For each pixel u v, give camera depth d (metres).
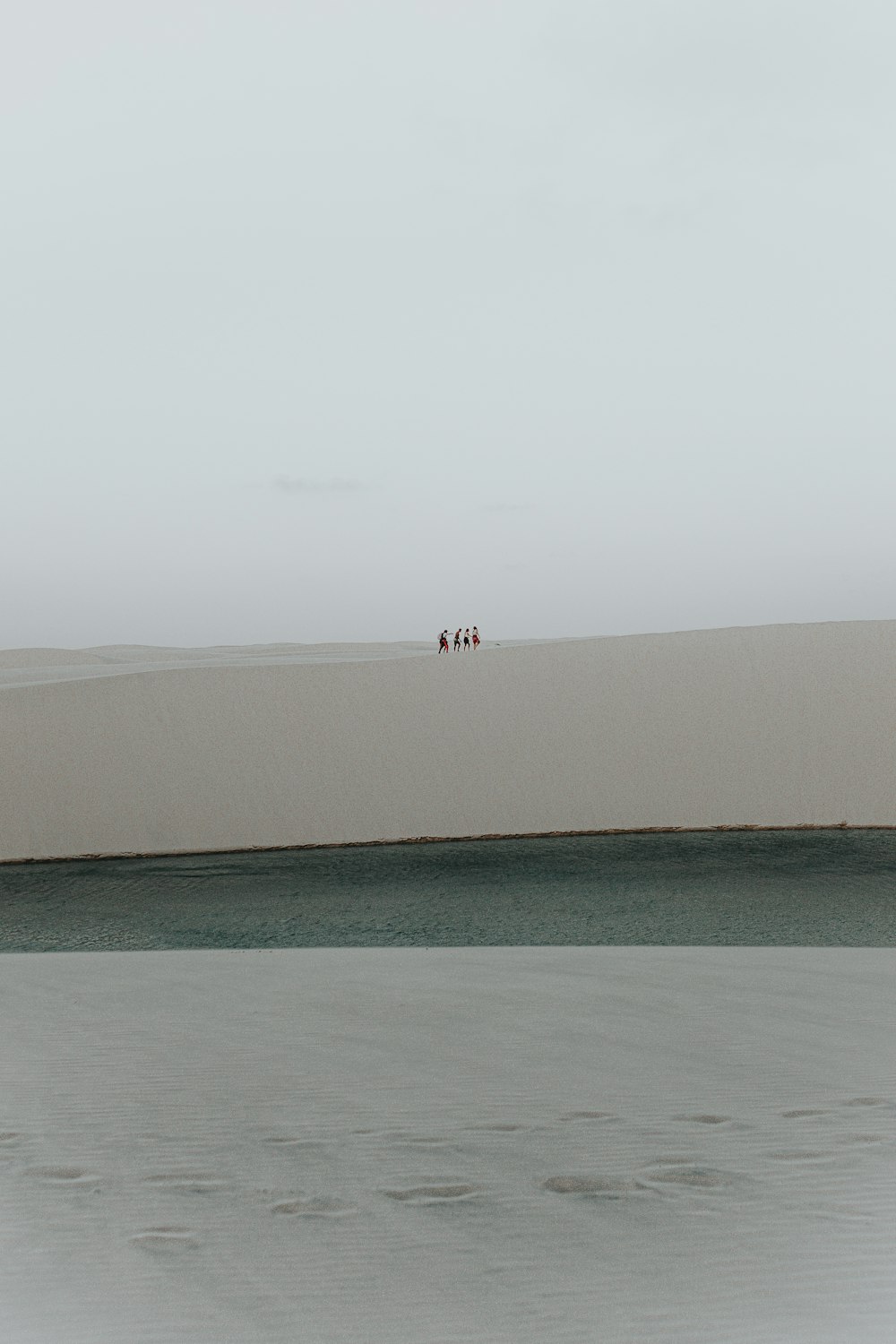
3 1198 3.77
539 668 25.33
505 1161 4.16
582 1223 3.58
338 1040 6.12
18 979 8.44
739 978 8.24
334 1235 3.49
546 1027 6.48
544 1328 2.89
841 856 18.25
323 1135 4.47
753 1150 4.27
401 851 19.39
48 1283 3.13
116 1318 2.93
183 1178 3.98
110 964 9.27
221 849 19.86
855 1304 3.00
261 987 7.93
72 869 18.23
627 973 8.51
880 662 24.97
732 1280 3.15
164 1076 5.37
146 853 19.64
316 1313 2.97
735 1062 5.65
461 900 15.04
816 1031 6.38
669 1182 3.94
